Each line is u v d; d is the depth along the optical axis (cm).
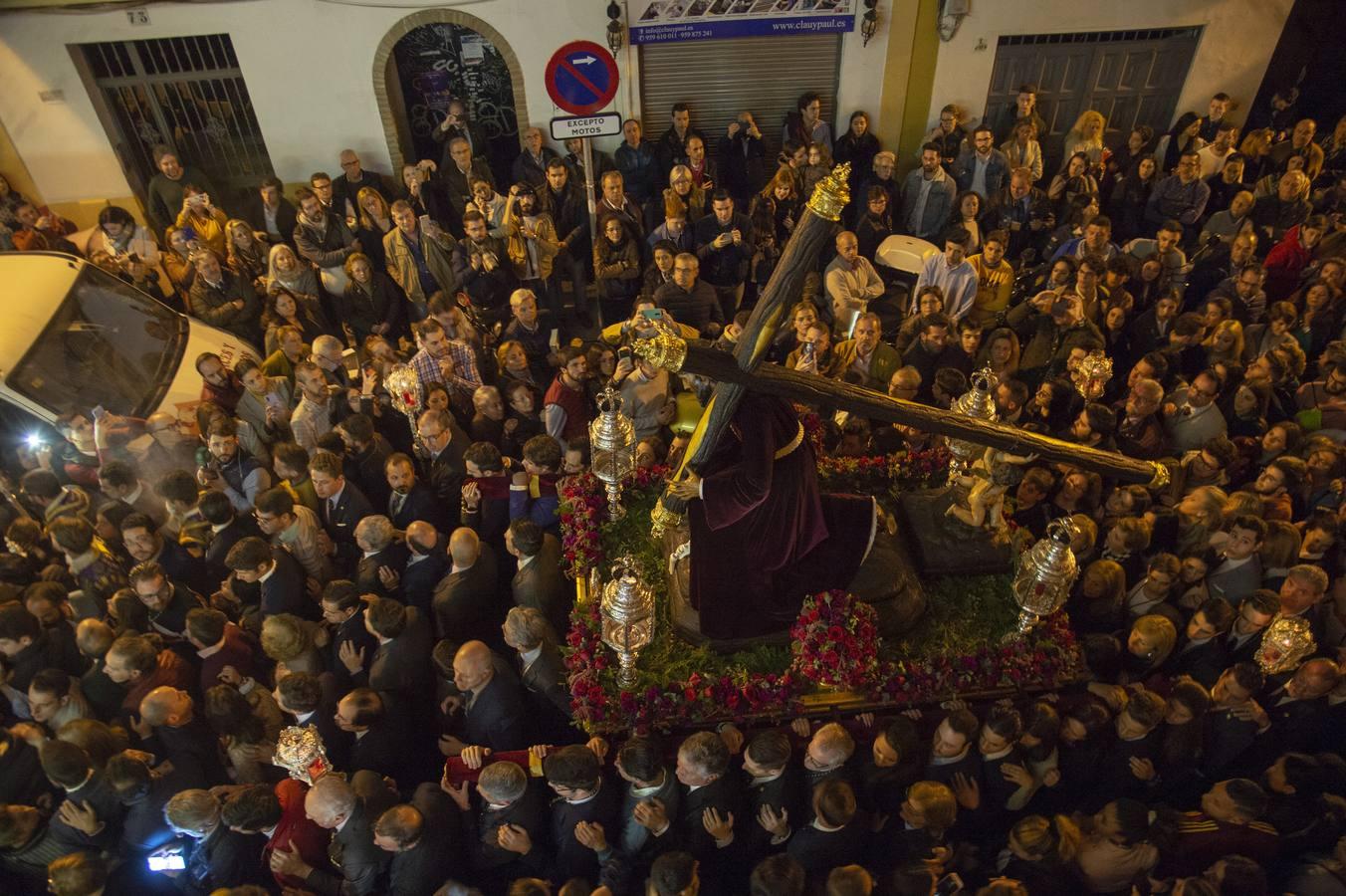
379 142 1067
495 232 898
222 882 405
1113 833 392
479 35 1040
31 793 455
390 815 383
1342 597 490
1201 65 1045
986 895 360
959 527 534
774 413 434
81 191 1070
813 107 1022
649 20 998
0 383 640
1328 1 1014
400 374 618
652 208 957
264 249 895
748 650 500
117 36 976
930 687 475
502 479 588
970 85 1049
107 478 568
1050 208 958
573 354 636
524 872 430
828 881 363
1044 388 640
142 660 449
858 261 833
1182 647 489
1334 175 995
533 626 475
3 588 507
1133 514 541
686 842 420
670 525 480
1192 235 951
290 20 977
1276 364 632
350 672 496
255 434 645
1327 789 409
